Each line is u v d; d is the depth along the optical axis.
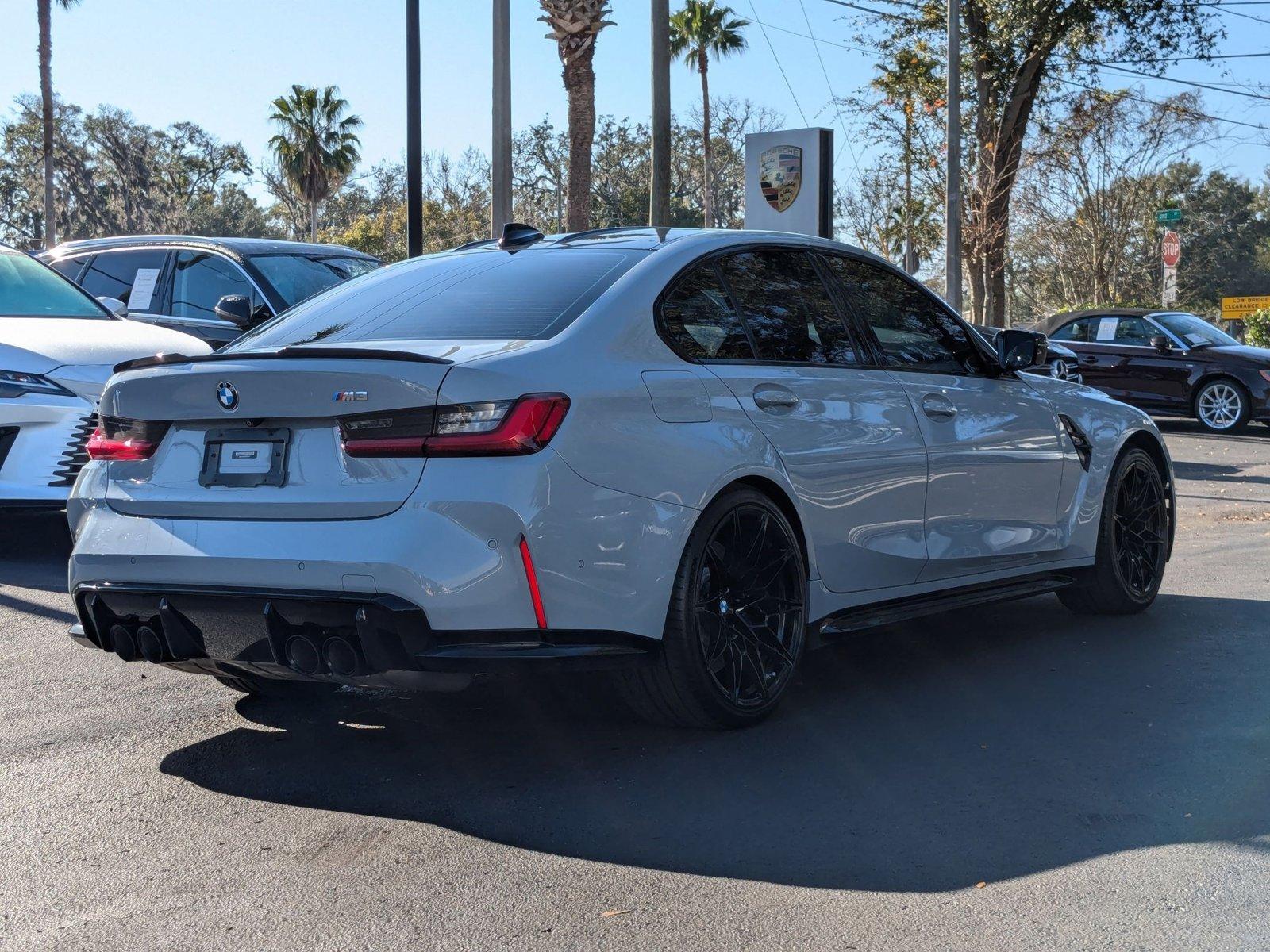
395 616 3.29
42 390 6.84
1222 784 3.56
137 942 2.68
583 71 16.38
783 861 3.04
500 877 2.97
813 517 4.23
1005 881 2.91
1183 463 14.11
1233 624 5.76
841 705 4.40
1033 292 49.59
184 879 3.00
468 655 3.34
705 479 3.79
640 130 70.38
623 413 3.62
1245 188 83.25
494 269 4.28
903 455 4.59
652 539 3.63
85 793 3.62
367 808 3.46
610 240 4.38
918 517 4.69
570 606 3.45
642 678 3.85
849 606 4.45
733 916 2.74
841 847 3.12
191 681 4.83
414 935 2.68
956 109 20.98
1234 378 17.36
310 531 3.41
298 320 4.32
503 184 14.41
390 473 3.39
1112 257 41.50
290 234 74.81
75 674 4.95
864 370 4.61
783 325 4.38
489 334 3.77
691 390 3.87
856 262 4.89
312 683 4.66
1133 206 40.81
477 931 2.69
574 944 2.62
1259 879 2.91
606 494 3.53
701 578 3.81
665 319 3.97
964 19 28.83
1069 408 5.60
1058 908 2.77
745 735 4.04
